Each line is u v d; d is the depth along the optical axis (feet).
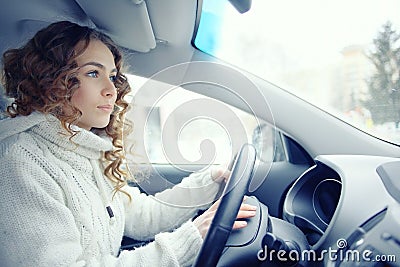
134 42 4.16
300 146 4.66
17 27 3.67
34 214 2.58
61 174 2.84
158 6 3.47
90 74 3.01
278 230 2.88
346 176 3.34
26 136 2.86
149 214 3.68
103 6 3.34
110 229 3.15
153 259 2.74
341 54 4.55
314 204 3.71
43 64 2.96
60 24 3.10
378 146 4.40
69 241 2.66
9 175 2.63
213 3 4.06
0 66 3.39
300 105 4.68
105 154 3.32
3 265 2.54
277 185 4.41
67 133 2.94
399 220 2.79
